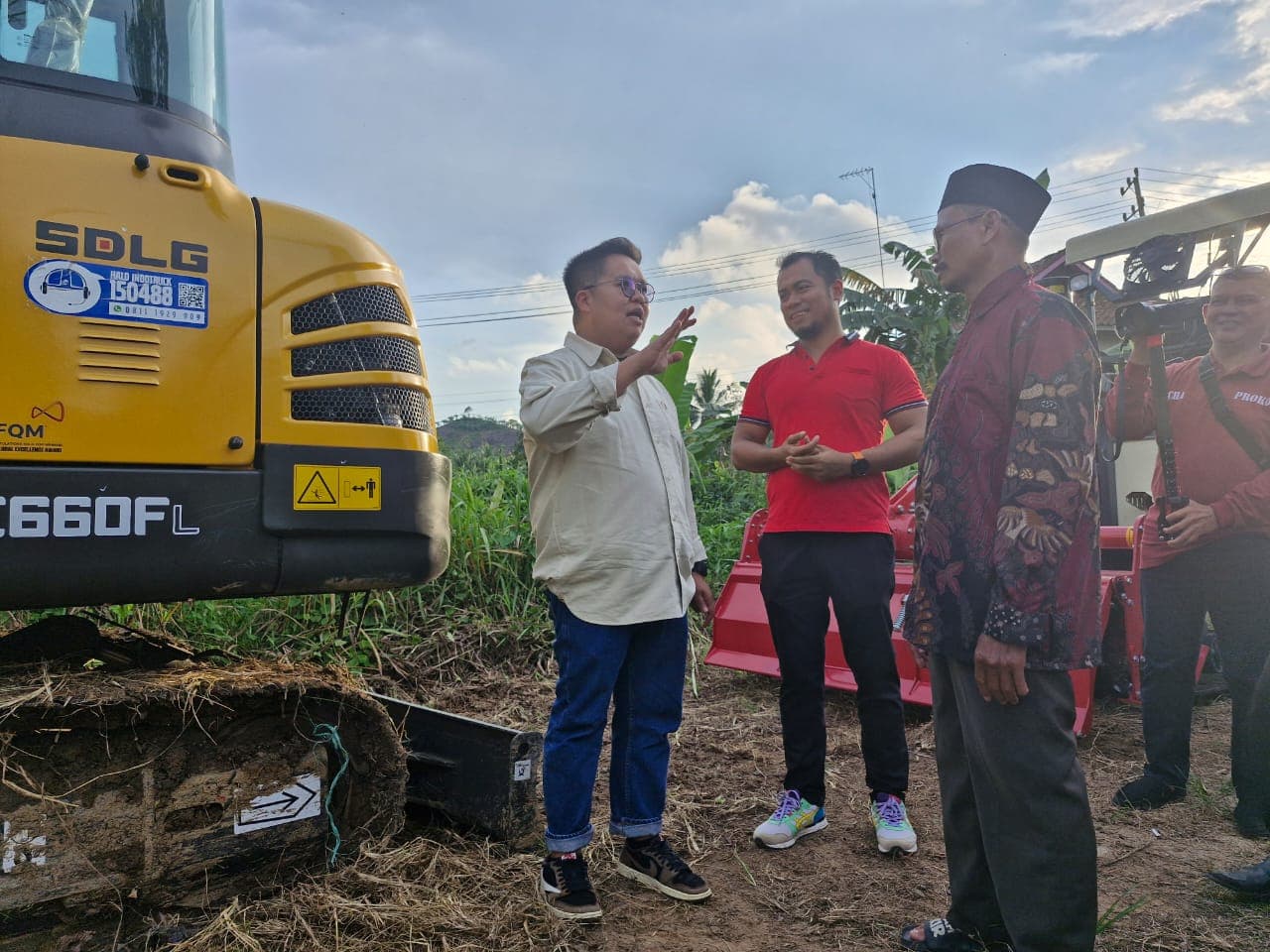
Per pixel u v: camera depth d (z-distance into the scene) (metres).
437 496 2.53
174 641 3.27
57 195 2.03
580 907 2.43
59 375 2.01
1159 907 2.53
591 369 2.65
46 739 2.16
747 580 5.19
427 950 2.23
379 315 2.46
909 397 3.06
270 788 2.45
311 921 2.32
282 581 2.26
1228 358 3.28
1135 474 5.09
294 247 2.33
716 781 3.63
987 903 2.20
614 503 2.51
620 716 2.67
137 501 2.07
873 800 3.04
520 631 5.49
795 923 2.50
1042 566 1.84
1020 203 2.06
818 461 2.94
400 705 3.14
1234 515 3.07
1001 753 1.92
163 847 2.29
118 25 2.25
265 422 2.25
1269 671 2.93
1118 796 3.29
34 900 2.12
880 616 2.98
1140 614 4.13
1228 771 3.63
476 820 2.86
